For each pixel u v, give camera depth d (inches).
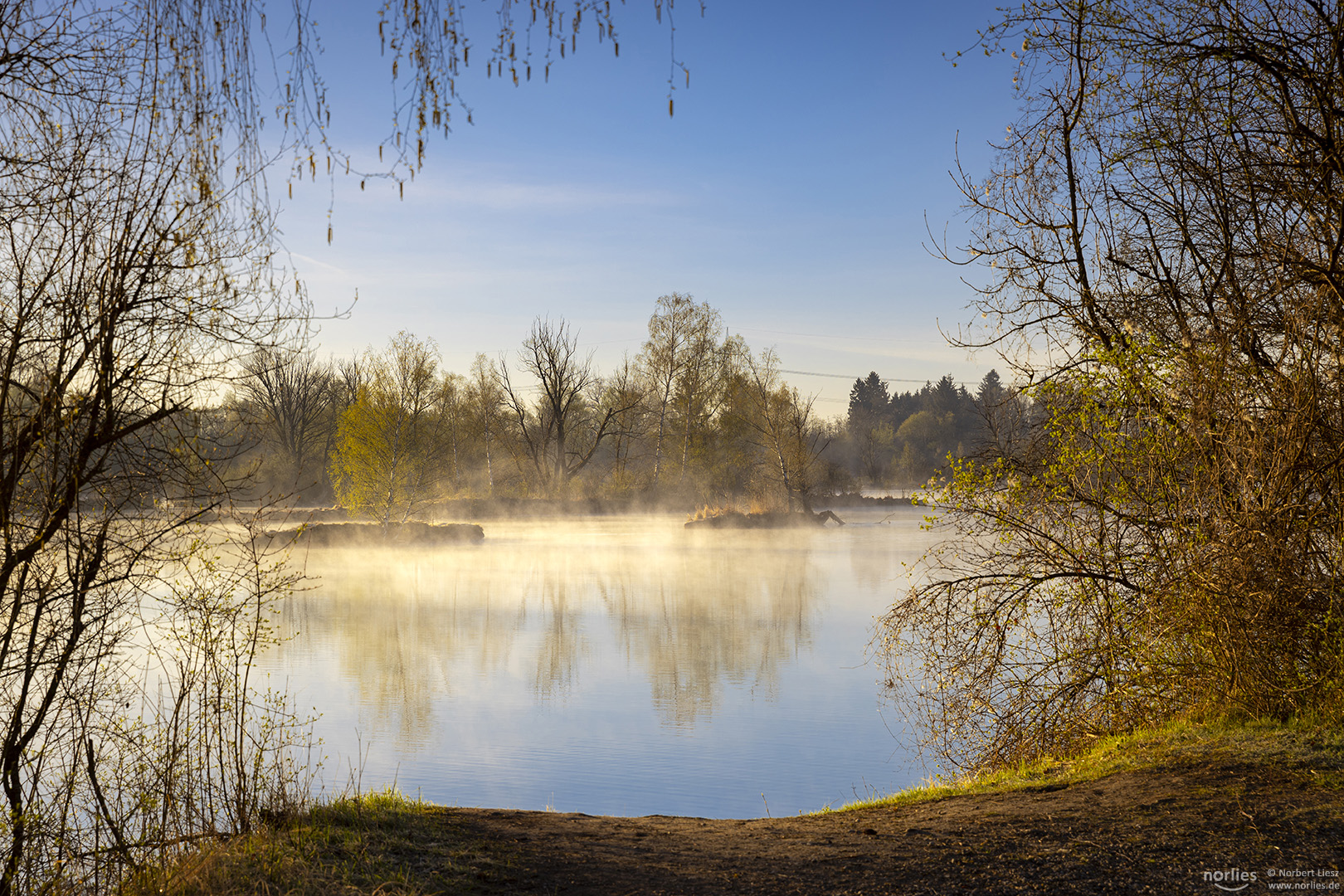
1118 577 349.1
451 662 678.5
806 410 2175.2
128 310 236.1
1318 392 300.4
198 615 255.0
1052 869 194.5
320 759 424.8
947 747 379.6
